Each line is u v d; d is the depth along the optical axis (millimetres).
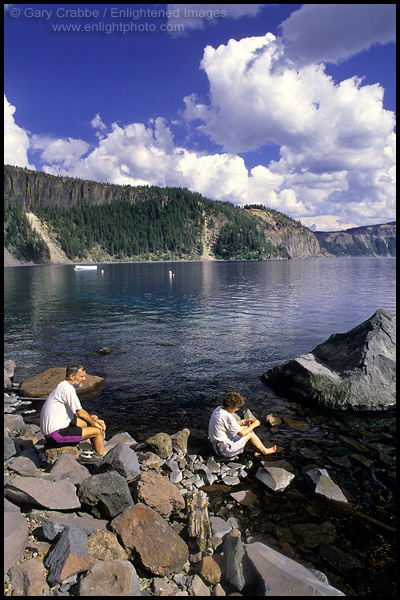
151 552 3459
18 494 4059
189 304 26688
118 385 9664
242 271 91750
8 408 8148
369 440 6676
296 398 8898
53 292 37781
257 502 4820
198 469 5574
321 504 4762
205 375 10484
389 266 122312
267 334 15633
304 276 65062
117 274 82562
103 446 5777
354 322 18109
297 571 3264
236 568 3299
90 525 3805
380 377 8578
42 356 12516
